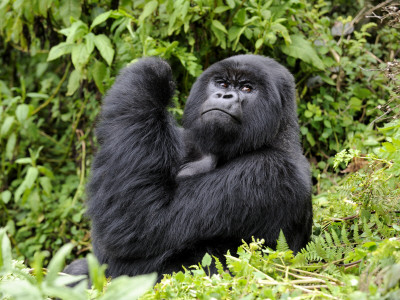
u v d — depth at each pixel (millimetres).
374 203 7309
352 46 11359
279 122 7422
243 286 5090
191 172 7602
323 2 11500
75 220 11844
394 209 7273
